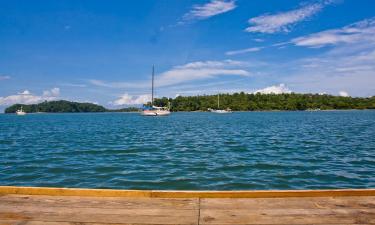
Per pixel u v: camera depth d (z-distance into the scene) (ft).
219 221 15.66
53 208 17.53
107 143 83.76
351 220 15.61
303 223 15.33
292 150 66.18
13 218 16.11
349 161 51.52
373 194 19.24
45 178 40.32
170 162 51.78
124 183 37.45
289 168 45.70
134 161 53.16
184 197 19.34
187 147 73.10
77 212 16.94
